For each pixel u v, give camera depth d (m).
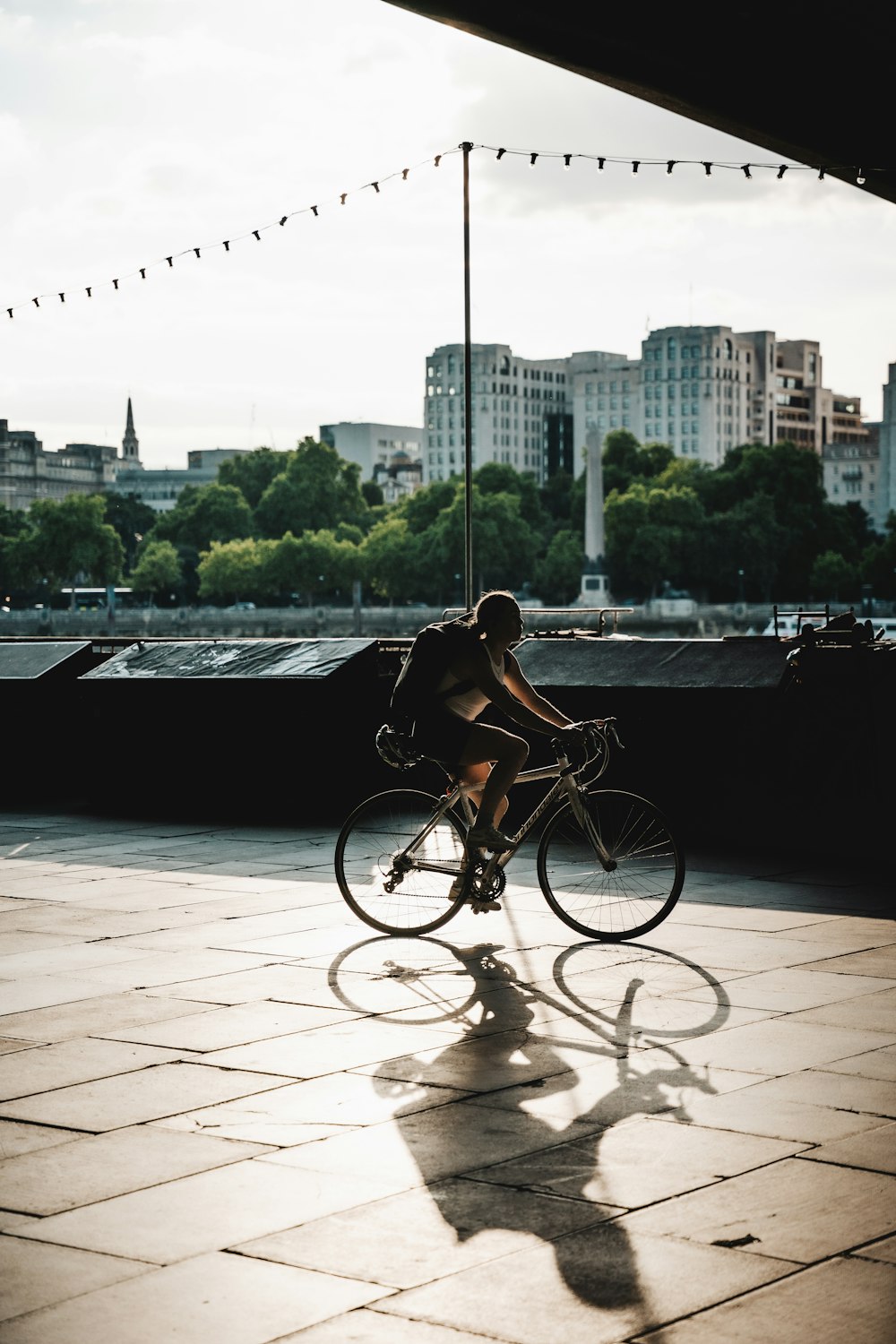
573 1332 3.32
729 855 10.39
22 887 9.45
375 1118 4.82
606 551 137.75
